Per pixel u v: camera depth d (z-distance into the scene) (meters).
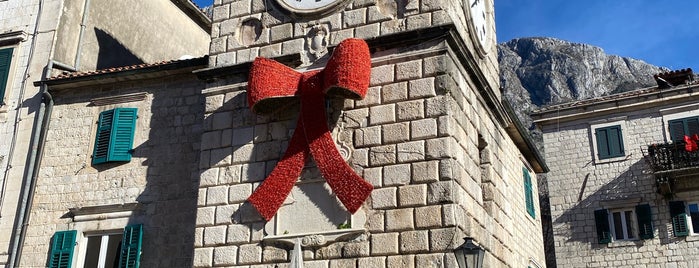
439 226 12.41
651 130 33.78
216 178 14.60
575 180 34.69
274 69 14.12
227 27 16.09
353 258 12.78
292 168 13.82
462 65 14.82
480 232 14.03
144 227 17.25
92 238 17.73
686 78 34.56
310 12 15.19
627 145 34.06
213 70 15.51
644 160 33.38
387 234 12.70
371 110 13.84
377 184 13.15
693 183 31.48
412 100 13.61
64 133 19.06
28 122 19.44
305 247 13.19
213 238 14.07
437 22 14.09
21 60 20.55
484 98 16.42
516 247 20.11
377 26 14.55
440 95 13.43
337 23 14.95
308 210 13.51
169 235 16.97
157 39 25.69
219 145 14.91
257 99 13.76
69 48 21.02
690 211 31.77
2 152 19.27
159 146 18.11
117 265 17.09
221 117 15.18
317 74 14.20
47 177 18.58
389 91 13.86
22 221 18.05
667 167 31.28
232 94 15.30
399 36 14.07
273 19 15.65
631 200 32.91
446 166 12.81
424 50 13.91
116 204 17.61
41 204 18.28
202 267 13.94
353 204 13.09
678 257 31.22
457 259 11.03
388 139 13.45
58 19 20.83
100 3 22.58
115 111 18.67
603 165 34.31
